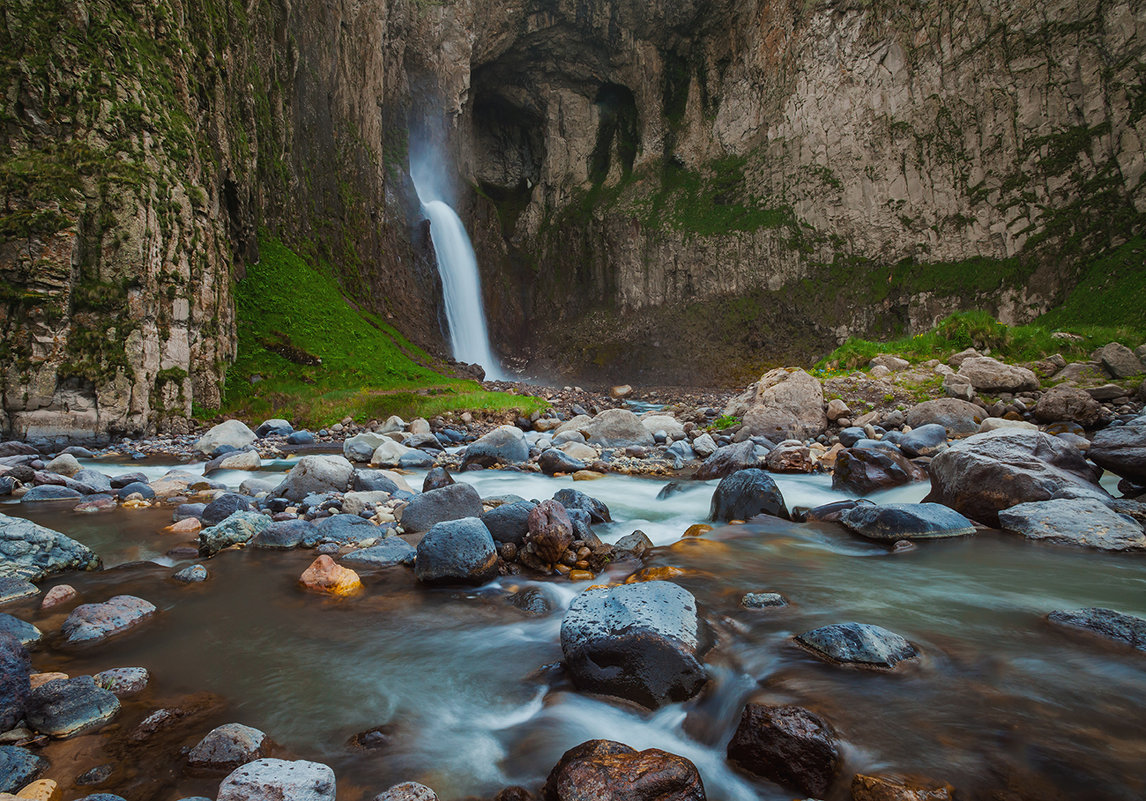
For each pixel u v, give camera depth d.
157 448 13.02
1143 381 11.41
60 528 6.30
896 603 3.94
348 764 2.57
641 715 2.95
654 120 50.12
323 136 31.03
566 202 51.78
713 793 2.43
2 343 12.75
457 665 3.46
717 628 3.58
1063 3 35.53
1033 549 5.12
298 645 3.70
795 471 9.30
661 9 46.47
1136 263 30.92
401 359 24.31
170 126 16.91
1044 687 2.86
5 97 14.24
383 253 34.38
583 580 4.75
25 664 2.93
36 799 2.23
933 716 2.64
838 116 42.75
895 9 40.66
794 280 42.78
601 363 44.44
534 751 2.68
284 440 14.39
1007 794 2.16
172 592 4.56
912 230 39.75
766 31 45.50
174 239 15.73
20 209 13.38
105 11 16.45
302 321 22.53
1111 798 2.12
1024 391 12.24
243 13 24.31
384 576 4.91
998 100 37.44
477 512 6.25
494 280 47.72
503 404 18.73
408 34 40.97
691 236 46.06
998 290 35.66
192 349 16.20
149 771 2.50
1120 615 3.47
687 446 12.20
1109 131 34.09
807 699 2.78
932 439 9.40
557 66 49.34
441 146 44.47
